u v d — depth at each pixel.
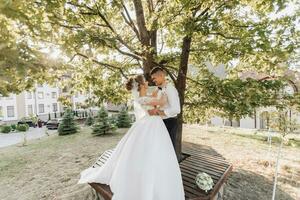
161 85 3.90
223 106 5.63
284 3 3.39
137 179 3.39
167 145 3.60
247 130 18.05
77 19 4.40
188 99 7.25
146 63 6.10
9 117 46.03
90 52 4.10
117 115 22.91
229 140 13.66
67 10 4.18
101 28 5.74
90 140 15.55
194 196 4.06
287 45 4.64
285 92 5.61
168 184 3.41
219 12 4.74
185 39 6.33
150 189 3.23
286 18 4.77
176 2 4.59
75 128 20.12
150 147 3.50
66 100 6.24
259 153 10.63
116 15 7.35
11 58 1.74
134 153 3.58
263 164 9.00
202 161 6.43
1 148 16.30
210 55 6.99
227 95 5.55
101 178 4.12
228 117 6.36
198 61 7.81
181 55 6.56
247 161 9.36
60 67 2.24
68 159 11.00
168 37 6.57
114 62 7.33
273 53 4.39
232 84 5.38
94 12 5.34
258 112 6.04
